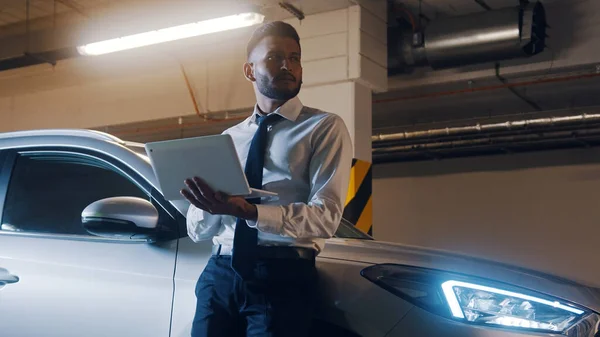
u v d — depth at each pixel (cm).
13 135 328
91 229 263
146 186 285
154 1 686
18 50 816
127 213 261
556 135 864
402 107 928
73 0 734
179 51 868
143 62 922
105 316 270
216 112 904
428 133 911
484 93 843
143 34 690
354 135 666
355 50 668
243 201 208
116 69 957
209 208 207
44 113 1066
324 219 220
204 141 195
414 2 715
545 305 231
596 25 707
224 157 195
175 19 666
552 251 966
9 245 302
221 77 901
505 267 251
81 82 1028
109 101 1002
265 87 236
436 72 793
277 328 223
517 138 888
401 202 1096
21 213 311
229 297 230
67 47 754
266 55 235
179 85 934
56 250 291
